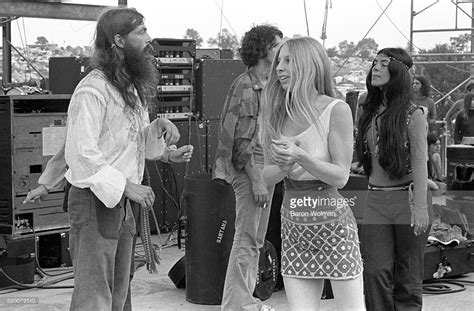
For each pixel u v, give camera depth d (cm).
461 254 655
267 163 376
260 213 522
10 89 733
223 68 875
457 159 824
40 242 703
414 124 454
